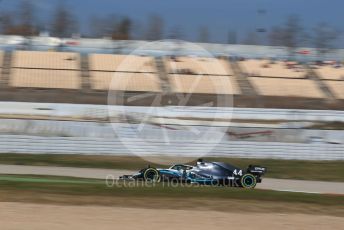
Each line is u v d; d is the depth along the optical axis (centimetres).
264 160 7294
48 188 3259
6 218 2402
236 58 15762
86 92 11881
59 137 7050
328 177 6494
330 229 2542
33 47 15825
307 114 10169
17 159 6650
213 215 2706
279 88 13475
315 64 16138
